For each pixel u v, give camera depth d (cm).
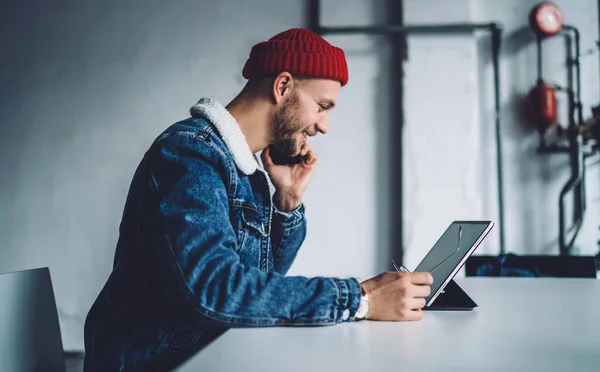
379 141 396
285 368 72
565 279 181
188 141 119
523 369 71
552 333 94
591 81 383
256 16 411
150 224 111
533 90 373
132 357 118
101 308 124
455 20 382
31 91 429
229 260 104
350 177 398
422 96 384
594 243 379
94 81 424
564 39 384
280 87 133
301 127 135
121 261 123
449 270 117
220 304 100
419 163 383
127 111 420
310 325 101
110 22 423
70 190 425
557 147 374
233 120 130
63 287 425
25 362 128
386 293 107
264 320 100
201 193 112
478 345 85
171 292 105
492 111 389
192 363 74
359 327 101
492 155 389
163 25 418
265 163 155
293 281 105
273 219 154
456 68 382
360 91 398
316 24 404
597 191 379
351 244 397
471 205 379
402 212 385
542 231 383
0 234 429
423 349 82
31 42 430
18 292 129
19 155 429
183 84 416
